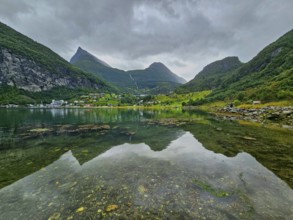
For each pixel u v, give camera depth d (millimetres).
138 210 8141
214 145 20219
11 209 8297
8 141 23531
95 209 8219
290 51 192625
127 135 27453
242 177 11562
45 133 29531
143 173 12344
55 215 7832
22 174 12398
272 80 130375
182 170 12852
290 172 12289
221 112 76188
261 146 19438
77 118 58656
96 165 14078
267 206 8383
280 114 39969
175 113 80625
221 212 7984
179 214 7867
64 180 11320
